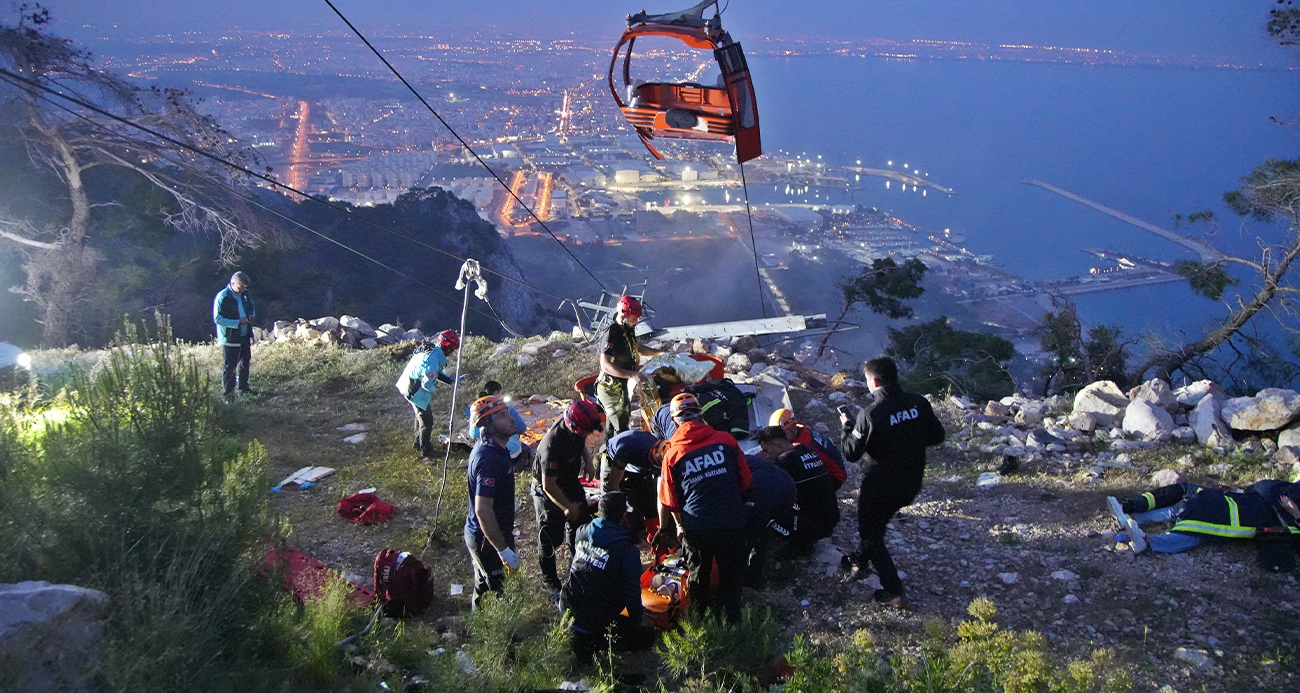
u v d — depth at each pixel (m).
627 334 6.64
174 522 4.68
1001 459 7.85
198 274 30.05
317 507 7.46
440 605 5.81
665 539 5.79
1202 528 5.69
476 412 5.31
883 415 5.05
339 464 8.75
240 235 27.94
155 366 5.20
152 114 25.73
